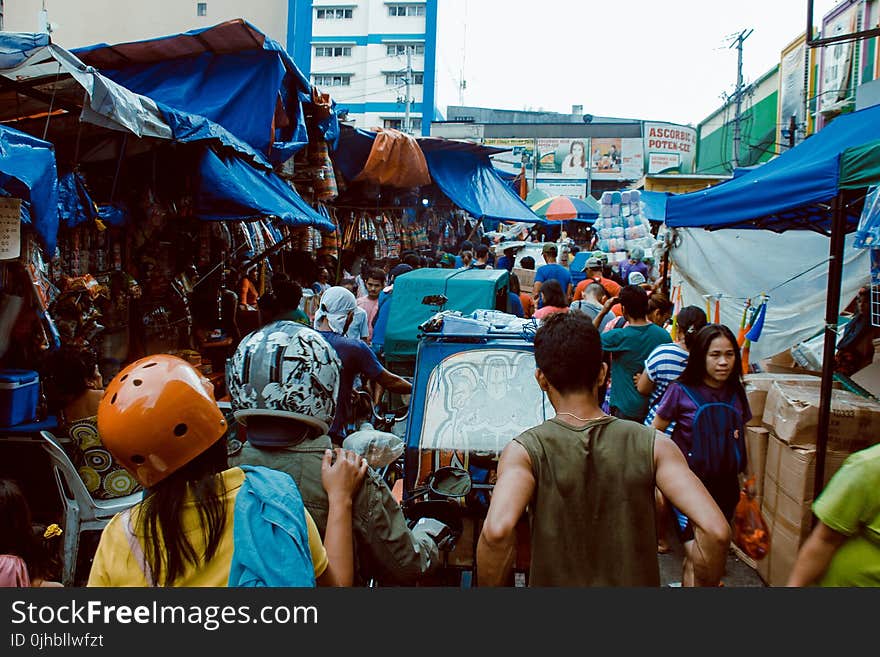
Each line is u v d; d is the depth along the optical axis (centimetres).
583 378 218
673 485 199
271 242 882
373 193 1279
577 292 955
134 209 646
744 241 866
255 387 212
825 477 426
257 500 167
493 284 682
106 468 411
